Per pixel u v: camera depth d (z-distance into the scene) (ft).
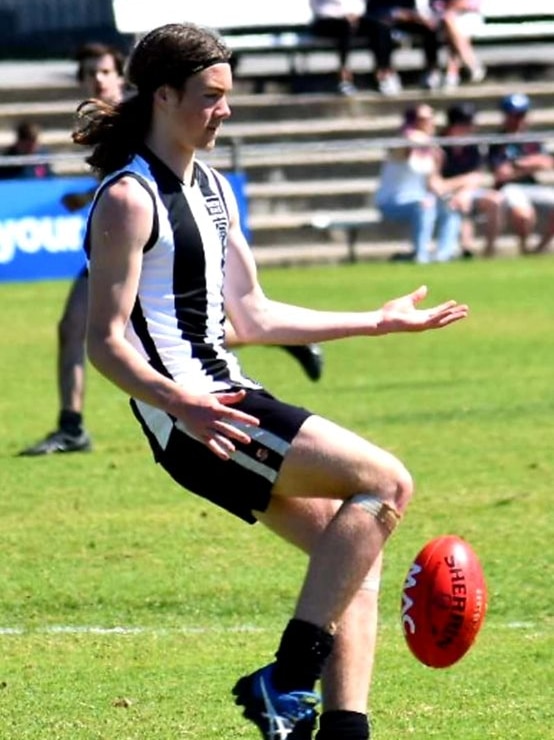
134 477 74.28
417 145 165.58
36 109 186.09
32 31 221.05
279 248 173.58
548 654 48.49
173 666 47.85
